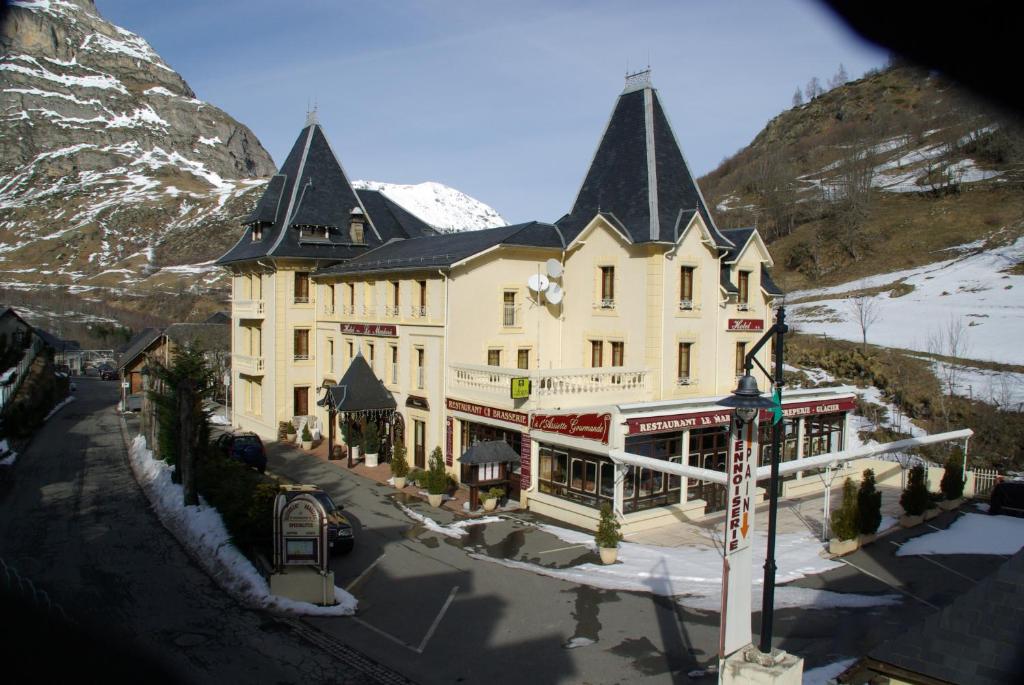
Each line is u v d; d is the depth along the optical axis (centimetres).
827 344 4878
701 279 2800
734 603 1023
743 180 11744
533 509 2452
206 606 1584
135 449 3475
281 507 1612
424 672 1291
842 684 1159
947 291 5528
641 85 3000
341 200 3981
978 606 908
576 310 3009
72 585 1684
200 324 6116
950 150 8950
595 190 3042
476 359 2891
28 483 2858
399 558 1952
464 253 2831
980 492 2742
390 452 3188
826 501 2186
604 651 1374
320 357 3775
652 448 2309
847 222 7506
